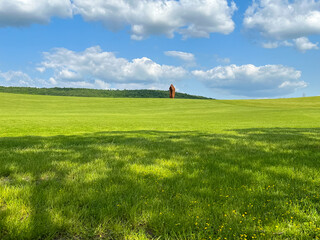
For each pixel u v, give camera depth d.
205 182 4.47
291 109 53.31
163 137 12.34
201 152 7.62
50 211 3.15
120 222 2.98
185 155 7.18
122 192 3.91
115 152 7.60
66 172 5.19
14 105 63.56
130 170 5.29
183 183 4.36
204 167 5.66
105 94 163.50
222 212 3.24
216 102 78.94
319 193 3.91
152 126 23.75
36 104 67.94
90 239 2.70
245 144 9.40
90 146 8.84
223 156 6.90
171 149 8.26
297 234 2.72
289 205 3.46
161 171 5.22
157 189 4.08
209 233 2.76
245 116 40.53
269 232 2.72
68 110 58.56
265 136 12.30
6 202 3.46
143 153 7.45
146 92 172.38
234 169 5.38
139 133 14.88
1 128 19.69
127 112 55.56
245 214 3.22
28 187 4.01
